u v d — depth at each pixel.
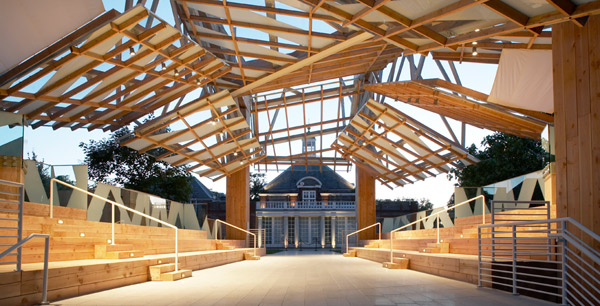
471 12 6.83
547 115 12.66
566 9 5.46
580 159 5.74
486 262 7.61
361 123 18.12
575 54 5.87
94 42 9.36
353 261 16.86
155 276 9.05
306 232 38.19
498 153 22.97
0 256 4.96
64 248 8.30
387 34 8.21
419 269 11.59
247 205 23.56
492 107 13.31
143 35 9.73
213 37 11.71
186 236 17.11
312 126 19.70
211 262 13.69
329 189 43.78
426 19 7.11
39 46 8.60
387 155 21.05
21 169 9.78
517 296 6.42
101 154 28.00
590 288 5.55
